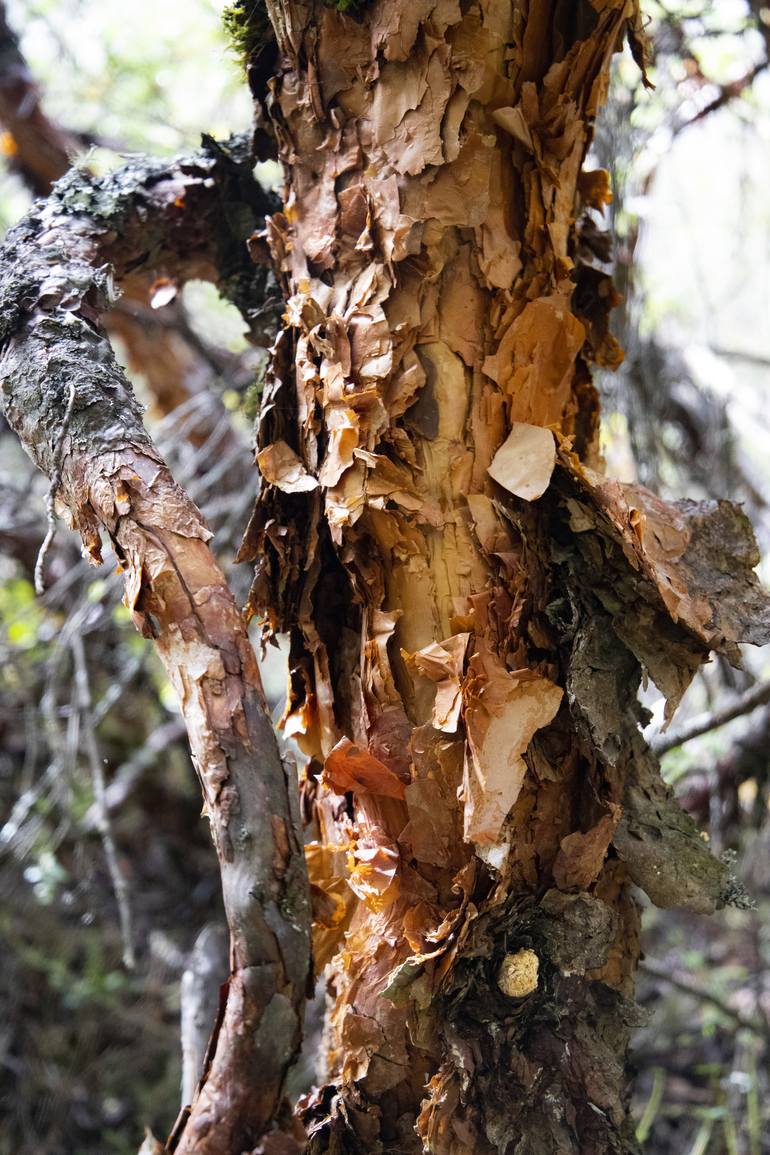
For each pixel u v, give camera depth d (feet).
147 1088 9.80
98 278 4.82
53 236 4.91
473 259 4.55
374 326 4.51
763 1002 8.95
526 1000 4.47
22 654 10.39
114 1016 10.14
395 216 4.50
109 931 10.53
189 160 5.20
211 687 4.19
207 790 4.15
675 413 9.01
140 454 4.41
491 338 4.58
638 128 6.85
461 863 4.46
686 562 4.60
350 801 4.66
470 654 4.44
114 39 10.32
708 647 4.49
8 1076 9.64
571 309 4.94
